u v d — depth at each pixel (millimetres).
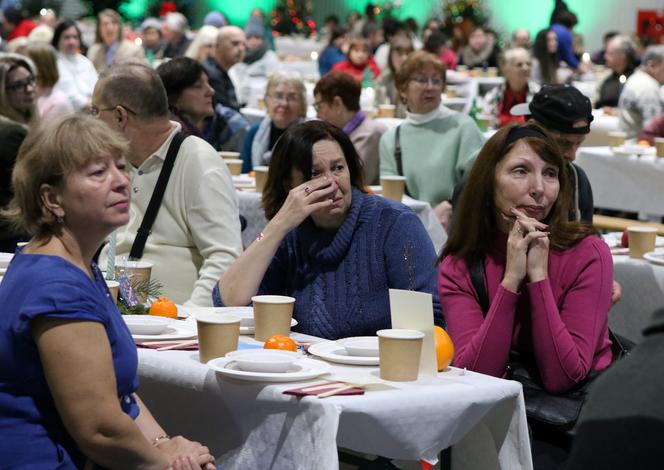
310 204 4121
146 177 5152
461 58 22719
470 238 4105
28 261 3002
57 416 2986
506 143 4078
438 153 7883
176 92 6664
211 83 10531
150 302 4391
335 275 4207
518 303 3984
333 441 2898
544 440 3777
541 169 4016
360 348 3527
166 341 3771
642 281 5801
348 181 4199
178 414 3436
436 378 3301
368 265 4172
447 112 7957
